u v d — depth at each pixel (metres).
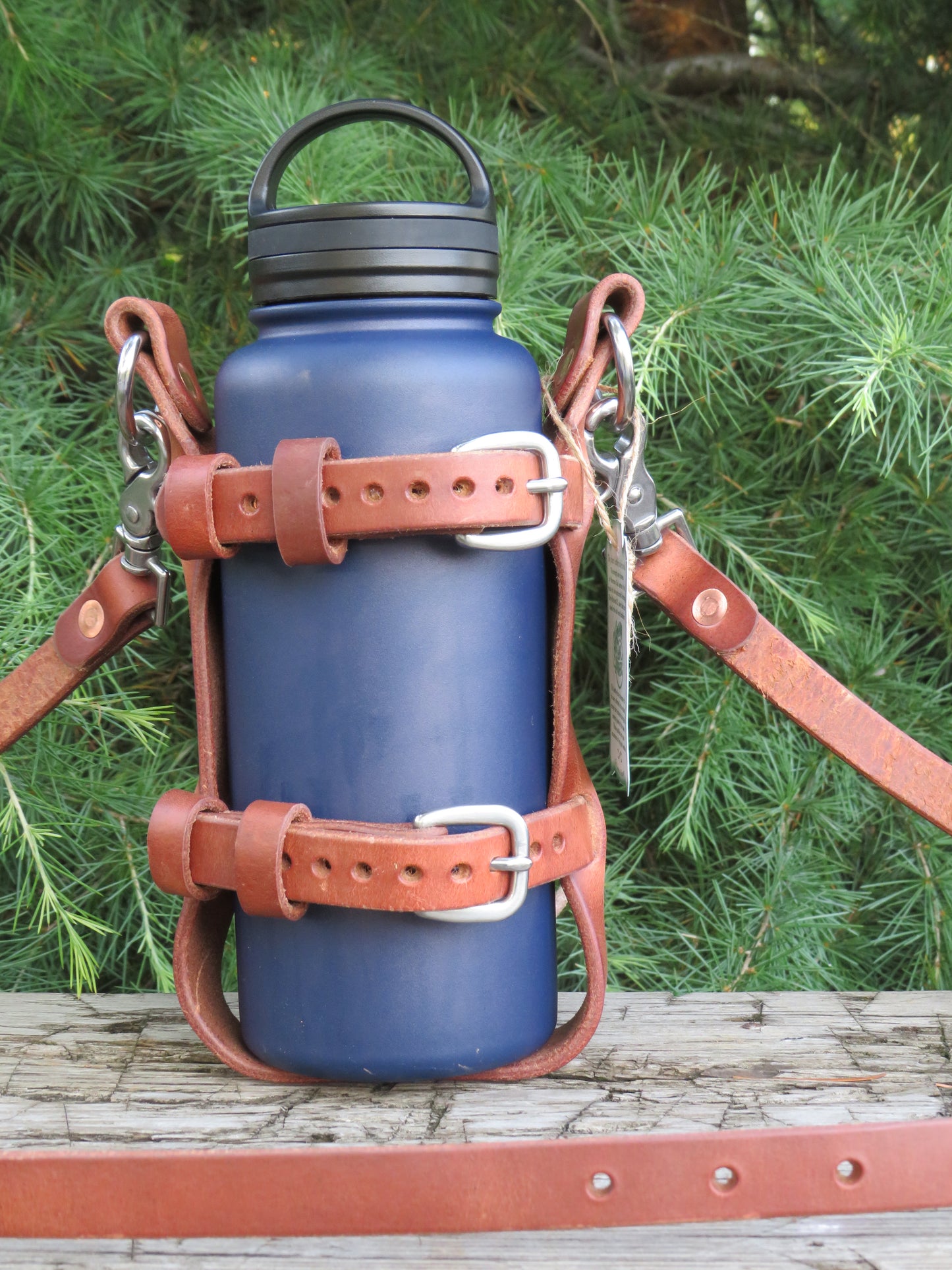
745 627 0.73
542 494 0.63
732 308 0.95
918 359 0.89
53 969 1.09
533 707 0.68
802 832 1.08
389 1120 0.65
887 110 1.30
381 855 0.61
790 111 1.36
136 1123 0.65
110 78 1.10
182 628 1.12
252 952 0.68
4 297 1.07
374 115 0.66
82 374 1.19
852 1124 0.59
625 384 0.69
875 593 1.11
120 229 1.20
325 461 0.61
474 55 1.18
